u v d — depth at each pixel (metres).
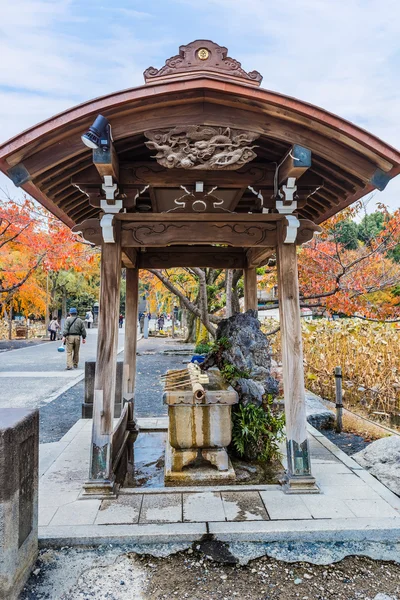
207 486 3.32
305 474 3.23
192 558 2.44
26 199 8.32
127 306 5.20
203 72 2.98
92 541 2.56
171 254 5.34
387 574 2.31
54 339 22.03
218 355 4.60
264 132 2.99
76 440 4.62
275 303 8.13
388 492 3.19
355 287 6.46
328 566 2.38
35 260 11.16
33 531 2.38
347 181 3.41
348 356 8.72
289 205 3.42
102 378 3.26
